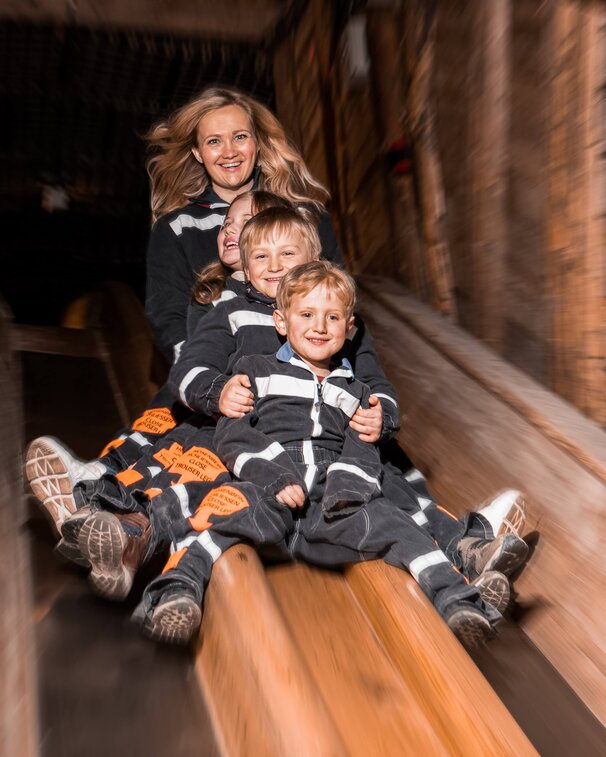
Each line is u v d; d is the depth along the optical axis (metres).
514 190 4.50
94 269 10.61
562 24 3.90
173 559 2.61
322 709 2.12
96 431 4.22
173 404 3.50
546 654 2.78
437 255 5.35
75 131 9.27
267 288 3.04
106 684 2.42
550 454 3.33
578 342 4.04
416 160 5.46
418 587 2.58
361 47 5.78
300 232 3.03
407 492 3.03
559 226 4.09
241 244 3.06
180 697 2.40
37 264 10.48
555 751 2.41
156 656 2.54
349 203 6.42
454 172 5.11
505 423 3.64
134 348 4.98
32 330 5.31
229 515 2.64
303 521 2.80
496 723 2.16
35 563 2.92
